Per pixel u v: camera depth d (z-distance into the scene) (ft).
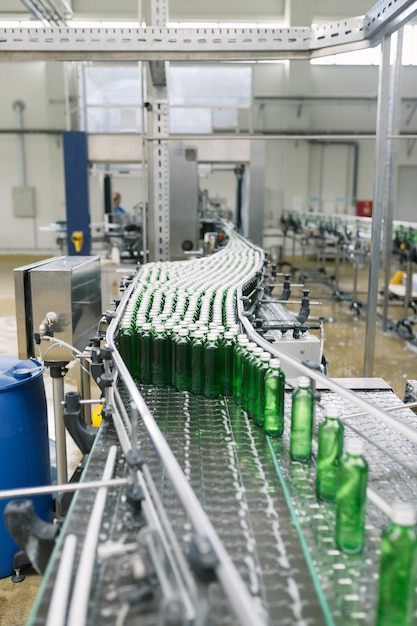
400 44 16.05
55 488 3.36
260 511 3.52
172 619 2.05
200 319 5.83
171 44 7.73
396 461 4.38
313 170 39.19
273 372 4.54
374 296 9.40
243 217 18.58
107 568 2.82
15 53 7.93
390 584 2.60
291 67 35.06
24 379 6.70
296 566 3.04
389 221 17.75
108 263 15.28
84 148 13.99
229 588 2.05
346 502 3.18
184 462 4.10
